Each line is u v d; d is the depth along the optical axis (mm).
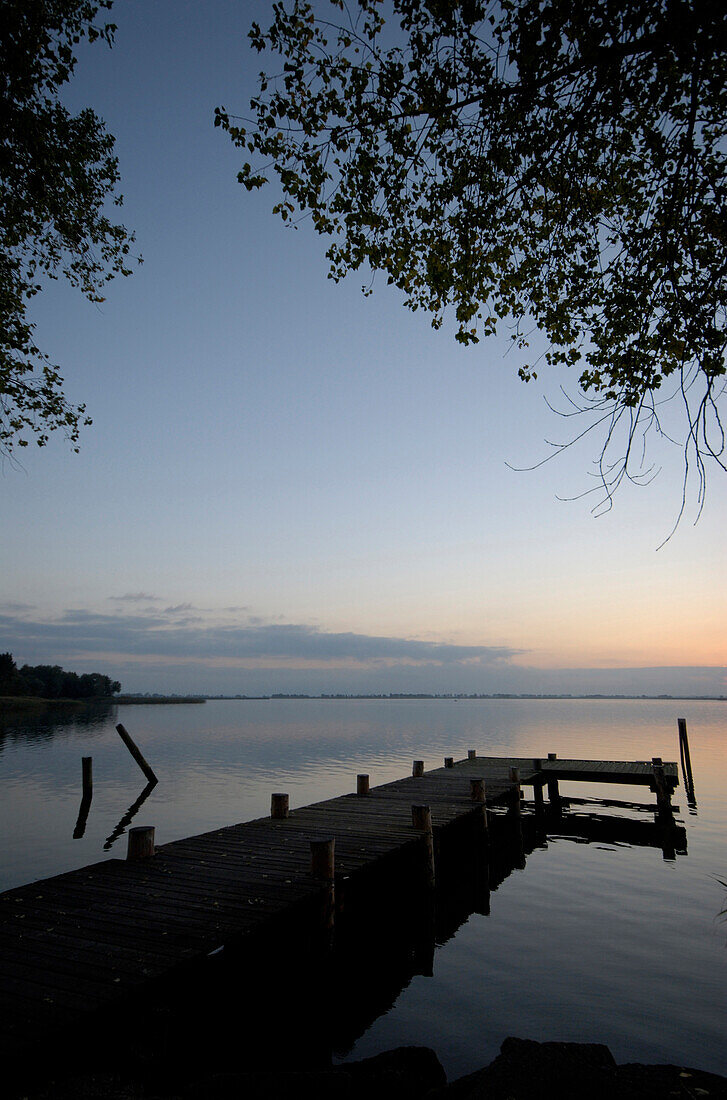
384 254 7230
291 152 6566
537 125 5820
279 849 11016
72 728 69562
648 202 6559
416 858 12234
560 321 7230
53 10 8375
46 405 12094
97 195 11406
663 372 6527
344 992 8648
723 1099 4250
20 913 7645
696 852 16578
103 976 5902
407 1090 5074
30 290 11625
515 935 10578
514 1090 4250
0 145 9062
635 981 8617
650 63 4973
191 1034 7012
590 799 26094
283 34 6113
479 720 95688
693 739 52469
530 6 5180
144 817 20656
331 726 79312
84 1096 4473
